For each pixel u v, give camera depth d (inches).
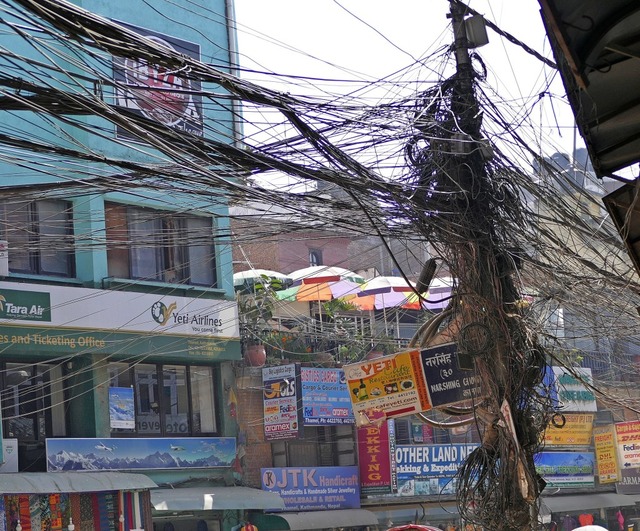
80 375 847.1
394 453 1063.0
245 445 971.3
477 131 430.6
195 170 339.9
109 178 366.6
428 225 412.5
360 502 1053.8
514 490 410.9
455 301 438.9
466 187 426.3
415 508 1089.4
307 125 343.0
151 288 885.2
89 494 781.9
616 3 239.3
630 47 253.3
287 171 357.7
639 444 1223.5
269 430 994.7
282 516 955.3
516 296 433.4
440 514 1107.9
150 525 821.9
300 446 1047.6
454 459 1117.7
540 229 439.2
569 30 246.8
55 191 443.2
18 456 807.7
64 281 834.2
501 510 411.5
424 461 1091.3
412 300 1021.2
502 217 431.8
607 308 503.2
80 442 824.3
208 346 920.9
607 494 1301.7
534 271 471.2
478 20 431.8
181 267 911.7
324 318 1103.0
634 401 604.1
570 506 1242.6
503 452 413.7
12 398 813.2
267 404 999.6
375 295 1095.6
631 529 1234.0
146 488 809.5
